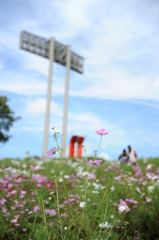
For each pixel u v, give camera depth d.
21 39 17.47
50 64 17.64
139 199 3.19
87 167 1.92
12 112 21.58
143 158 9.72
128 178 4.26
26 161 7.85
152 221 2.79
